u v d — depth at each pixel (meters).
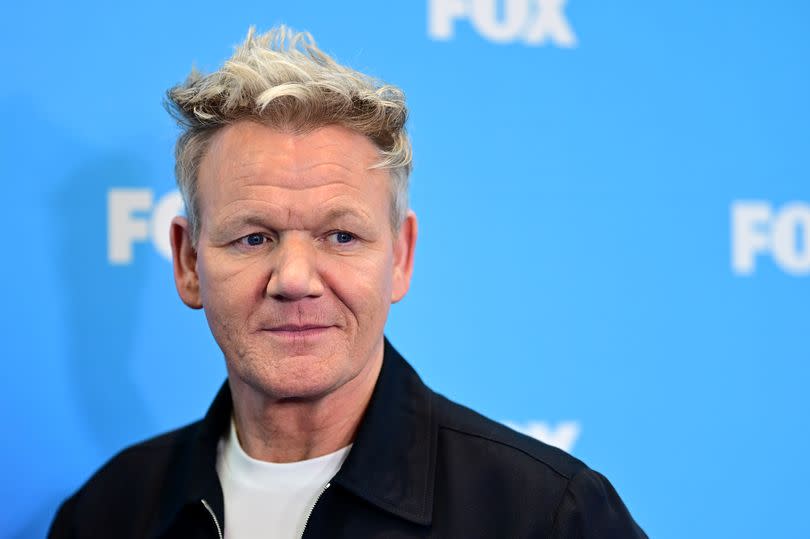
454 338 4.12
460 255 4.14
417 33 4.15
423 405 3.07
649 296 4.23
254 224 2.65
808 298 4.35
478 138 4.17
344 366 2.71
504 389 4.14
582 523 2.79
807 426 4.31
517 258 4.18
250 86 2.69
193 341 4.10
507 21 4.21
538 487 2.84
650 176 4.26
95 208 4.03
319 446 2.92
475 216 4.16
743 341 4.29
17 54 3.97
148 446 3.52
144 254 4.06
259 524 2.89
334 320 2.70
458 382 4.12
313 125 2.68
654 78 4.28
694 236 4.27
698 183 4.29
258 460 2.96
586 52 4.25
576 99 4.23
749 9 4.36
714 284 4.28
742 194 4.31
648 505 4.19
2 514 3.97
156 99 4.05
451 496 2.87
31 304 3.99
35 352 4.00
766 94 4.35
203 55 4.06
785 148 4.35
